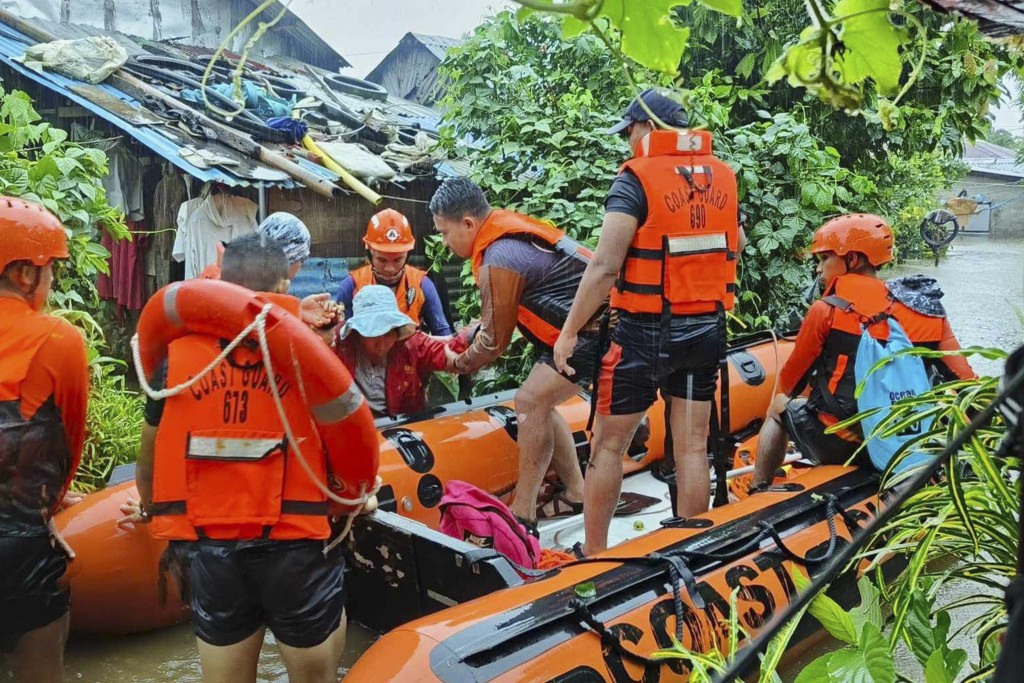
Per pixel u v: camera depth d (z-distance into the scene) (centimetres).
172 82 746
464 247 353
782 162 556
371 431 208
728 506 308
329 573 214
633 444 428
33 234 222
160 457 206
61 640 242
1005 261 1505
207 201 640
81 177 418
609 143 547
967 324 893
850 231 345
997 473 175
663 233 290
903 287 362
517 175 577
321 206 689
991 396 195
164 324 205
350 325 362
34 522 227
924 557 176
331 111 841
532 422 343
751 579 263
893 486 296
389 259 393
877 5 97
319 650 213
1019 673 87
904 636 163
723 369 314
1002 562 180
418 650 204
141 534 298
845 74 104
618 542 369
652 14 101
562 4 91
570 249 340
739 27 623
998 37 107
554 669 206
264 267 217
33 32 772
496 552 252
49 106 712
